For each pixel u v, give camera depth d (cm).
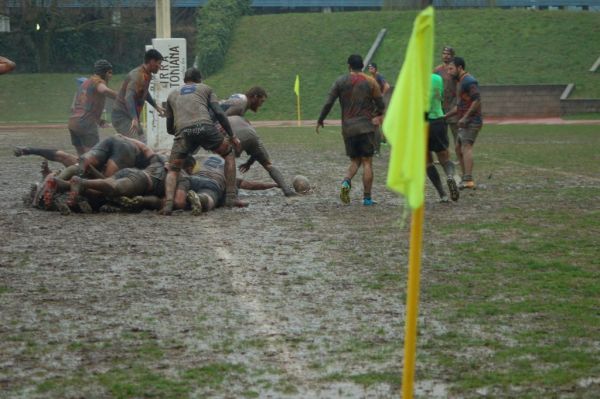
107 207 3747
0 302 2236
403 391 1375
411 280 1367
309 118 15438
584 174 5422
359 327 2020
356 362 1770
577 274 2562
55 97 16700
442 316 2109
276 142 8912
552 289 2383
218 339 1925
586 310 2164
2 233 3225
